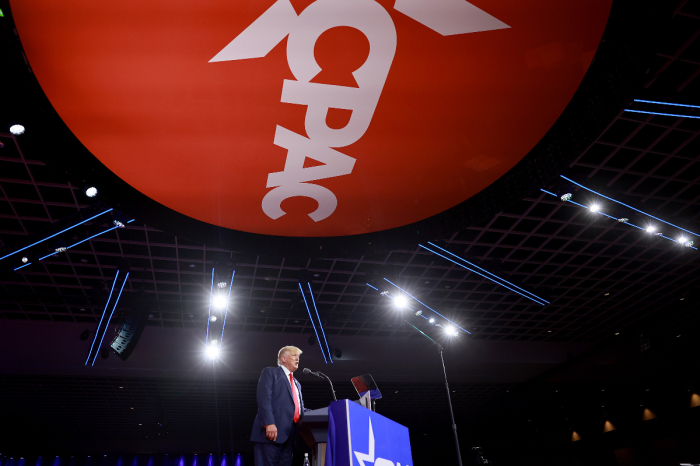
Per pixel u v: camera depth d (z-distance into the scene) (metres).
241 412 16.75
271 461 2.54
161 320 10.99
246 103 4.24
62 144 4.29
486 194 5.16
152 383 13.16
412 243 5.71
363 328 12.11
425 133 4.62
